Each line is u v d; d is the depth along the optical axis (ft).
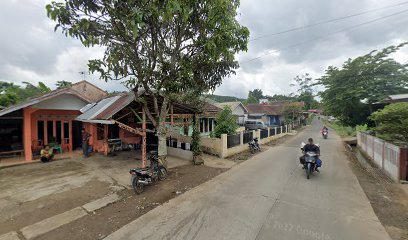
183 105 32.81
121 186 22.76
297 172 28.71
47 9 17.12
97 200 19.26
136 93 24.68
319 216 15.93
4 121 35.04
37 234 14.05
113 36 21.38
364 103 53.16
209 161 35.45
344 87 51.60
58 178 25.32
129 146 42.50
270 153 44.27
